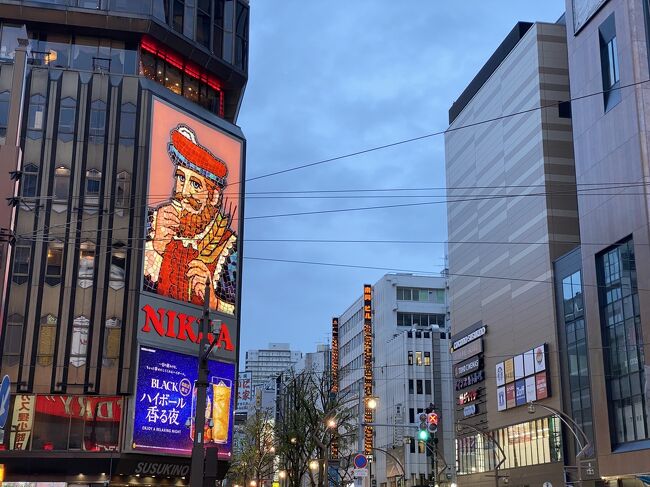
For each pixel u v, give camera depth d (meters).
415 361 104.44
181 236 58.34
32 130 55.16
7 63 55.81
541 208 69.75
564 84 71.88
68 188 54.88
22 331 51.69
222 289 61.00
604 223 59.00
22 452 50.34
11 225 48.78
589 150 61.59
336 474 61.50
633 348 55.09
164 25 59.94
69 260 53.75
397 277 114.06
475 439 81.38
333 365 125.94
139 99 57.88
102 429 52.25
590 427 60.34
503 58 82.94
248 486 105.12
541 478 66.56
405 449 99.81
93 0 58.31
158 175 57.50
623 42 57.69
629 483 55.53
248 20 68.94
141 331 54.09
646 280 53.44
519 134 75.12
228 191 63.12
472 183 85.88
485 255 81.25
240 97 68.31
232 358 60.75
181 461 55.44
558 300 66.44
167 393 54.97
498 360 76.62
